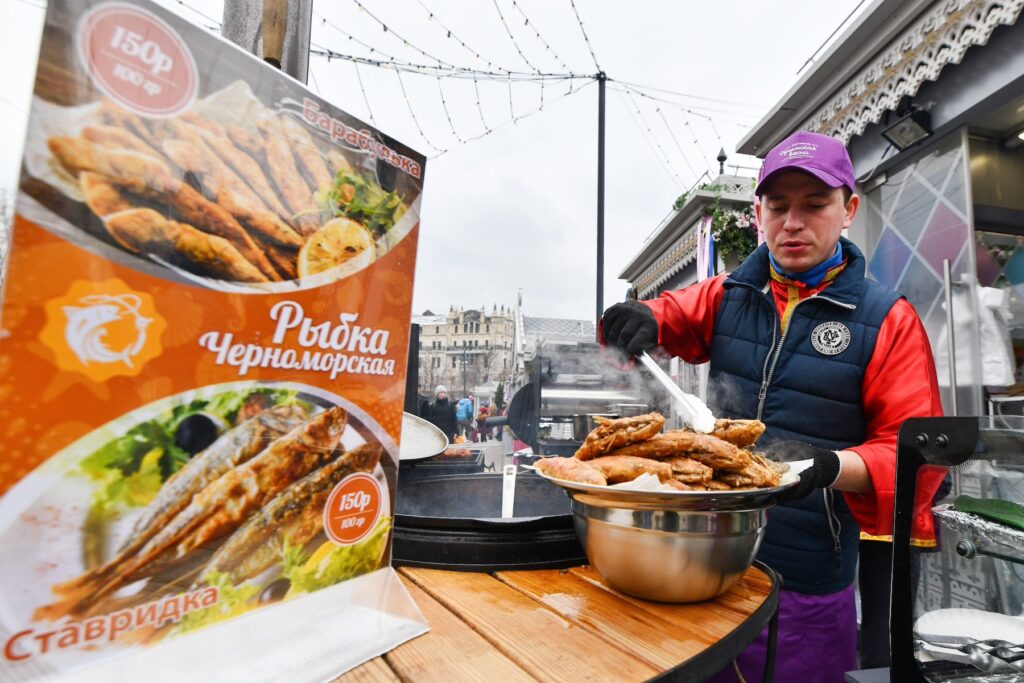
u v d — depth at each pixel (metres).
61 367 0.40
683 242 6.15
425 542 0.99
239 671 0.51
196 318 0.48
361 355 0.63
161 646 0.47
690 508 0.78
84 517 0.42
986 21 2.36
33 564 0.40
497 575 0.96
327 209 0.59
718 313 1.91
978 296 2.87
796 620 1.51
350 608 0.63
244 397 0.52
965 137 2.87
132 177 0.44
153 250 0.45
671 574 0.78
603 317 1.76
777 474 0.94
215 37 0.49
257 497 0.54
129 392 0.44
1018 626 0.87
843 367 1.53
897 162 3.27
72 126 0.40
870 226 3.51
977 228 3.13
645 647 0.67
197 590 0.50
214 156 0.49
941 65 2.61
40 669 0.41
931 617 0.93
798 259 1.60
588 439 1.03
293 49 1.13
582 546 0.92
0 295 0.38
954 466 0.94
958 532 0.93
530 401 3.33
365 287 0.63
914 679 0.93
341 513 0.62
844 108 3.31
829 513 1.50
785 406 1.61
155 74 0.45
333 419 0.61
